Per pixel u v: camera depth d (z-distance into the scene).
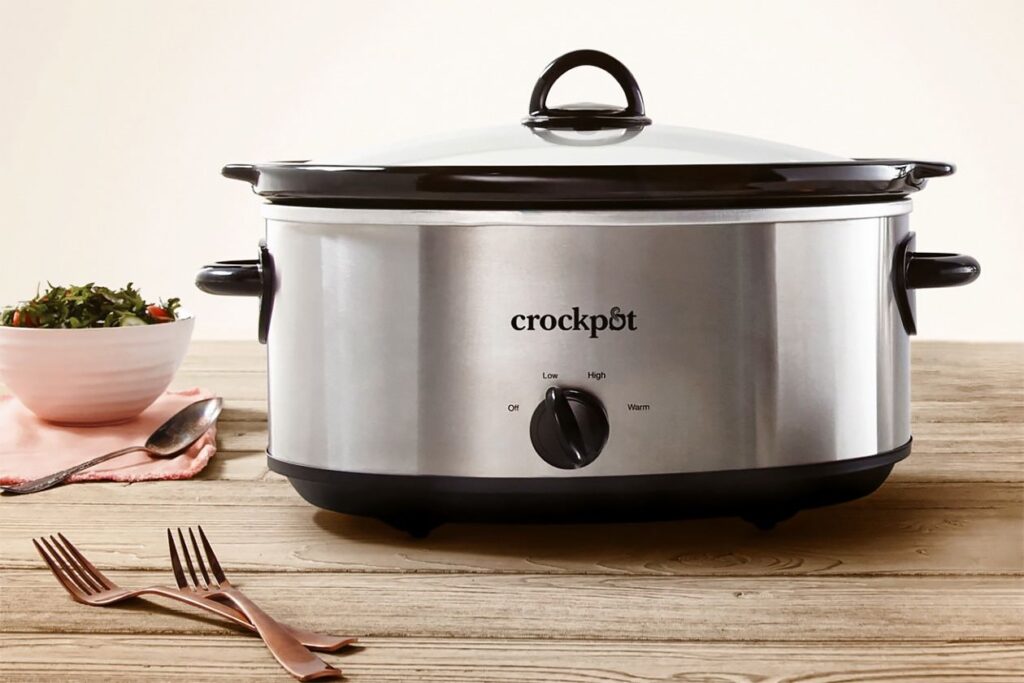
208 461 1.03
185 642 0.64
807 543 0.80
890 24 3.03
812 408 0.78
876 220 0.80
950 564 0.75
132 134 3.32
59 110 3.31
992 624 0.65
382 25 3.14
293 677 0.58
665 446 0.76
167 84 3.27
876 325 0.81
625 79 0.85
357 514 0.81
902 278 0.82
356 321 0.77
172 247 3.34
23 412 1.17
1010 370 1.42
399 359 0.76
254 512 0.89
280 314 0.81
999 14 3.02
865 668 0.59
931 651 0.61
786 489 0.78
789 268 0.76
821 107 3.05
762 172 0.72
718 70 3.05
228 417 1.20
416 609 0.68
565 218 0.73
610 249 0.74
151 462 1.02
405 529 0.80
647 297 0.75
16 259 3.38
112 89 3.30
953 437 1.10
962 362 1.48
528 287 0.74
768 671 0.59
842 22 3.04
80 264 3.37
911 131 3.05
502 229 0.74
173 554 0.71
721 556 0.77
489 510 0.77
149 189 3.33
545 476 0.75
